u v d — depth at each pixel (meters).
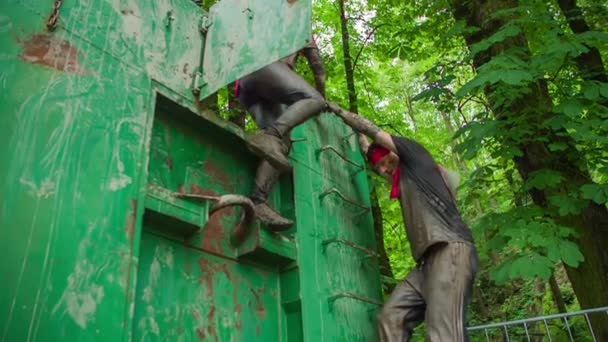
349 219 4.27
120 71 2.43
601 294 5.71
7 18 2.00
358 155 4.87
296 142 3.89
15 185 1.80
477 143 5.18
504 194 7.63
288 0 2.68
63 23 2.21
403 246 11.06
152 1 2.77
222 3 3.08
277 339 3.19
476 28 6.29
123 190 2.22
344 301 3.71
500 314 13.19
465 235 3.62
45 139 1.97
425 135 14.08
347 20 9.87
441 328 3.28
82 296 1.87
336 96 9.30
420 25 8.40
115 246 2.08
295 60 3.93
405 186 3.86
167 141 2.84
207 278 2.82
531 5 5.73
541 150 6.08
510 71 4.70
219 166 3.22
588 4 7.84
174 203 2.52
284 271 3.38
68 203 1.96
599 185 4.75
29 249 1.76
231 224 3.14
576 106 4.87
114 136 2.27
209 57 2.99
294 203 3.58
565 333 9.71
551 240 4.48
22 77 1.97
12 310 1.64
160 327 2.43
